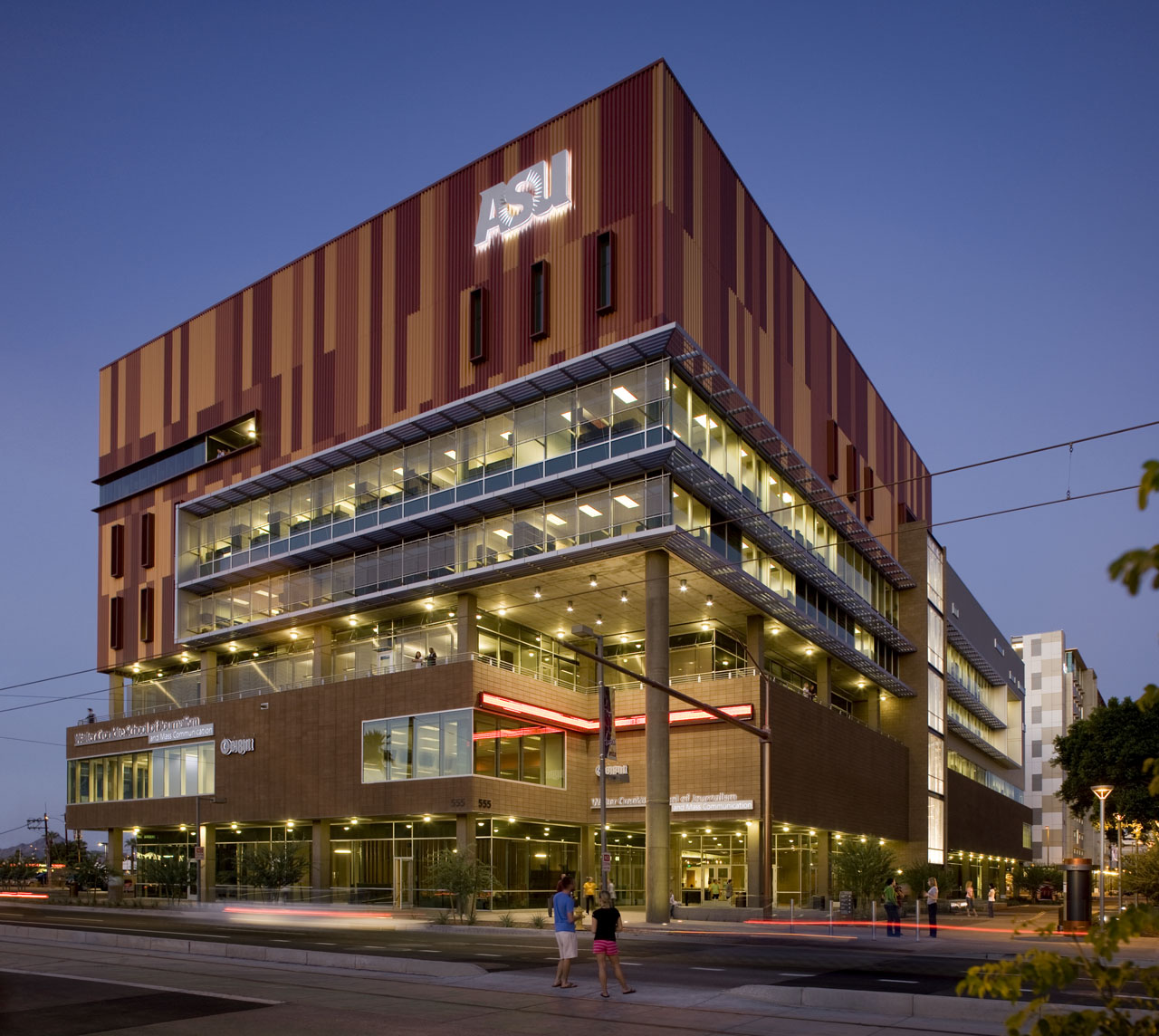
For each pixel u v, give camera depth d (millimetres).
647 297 46469
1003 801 104938
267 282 64812
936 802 77000
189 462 67812
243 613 62625
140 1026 15172
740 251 54219
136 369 73438
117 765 68938
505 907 50625
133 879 62781
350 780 54312
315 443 59500
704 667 57094
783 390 58094
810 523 61938
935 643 80188
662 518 45875
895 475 78812
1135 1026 4730
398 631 57344
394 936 34625
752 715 50938
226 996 18125
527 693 53375
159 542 69062
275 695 59312
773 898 47938
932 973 23641
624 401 47281
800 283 62594
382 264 58094
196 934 33531
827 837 58406
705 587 51531
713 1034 14602
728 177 53750
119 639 70375
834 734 60312
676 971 23297
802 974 22812
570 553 48000
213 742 62312
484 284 52750
